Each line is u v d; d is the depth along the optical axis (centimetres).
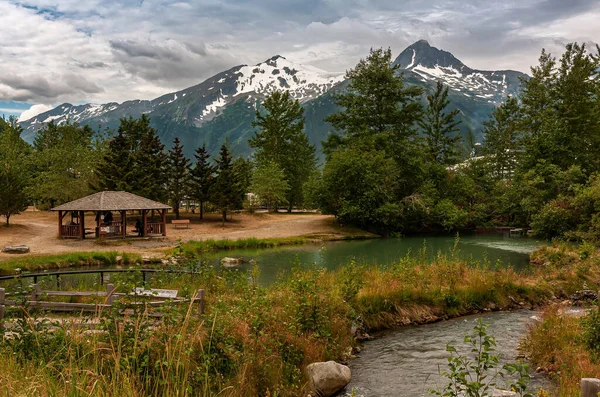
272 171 6944
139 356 677
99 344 702
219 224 5378
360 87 6022
